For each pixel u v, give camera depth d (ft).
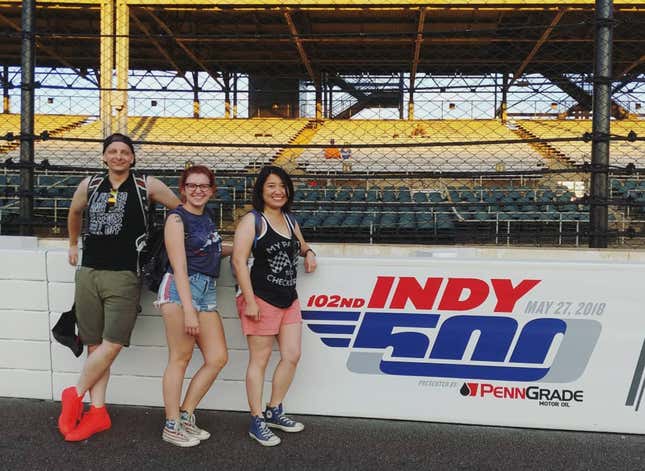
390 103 72.18
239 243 9.40
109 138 9.75
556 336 10.34
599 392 10.27
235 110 74.02
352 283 10.80
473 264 10.48
